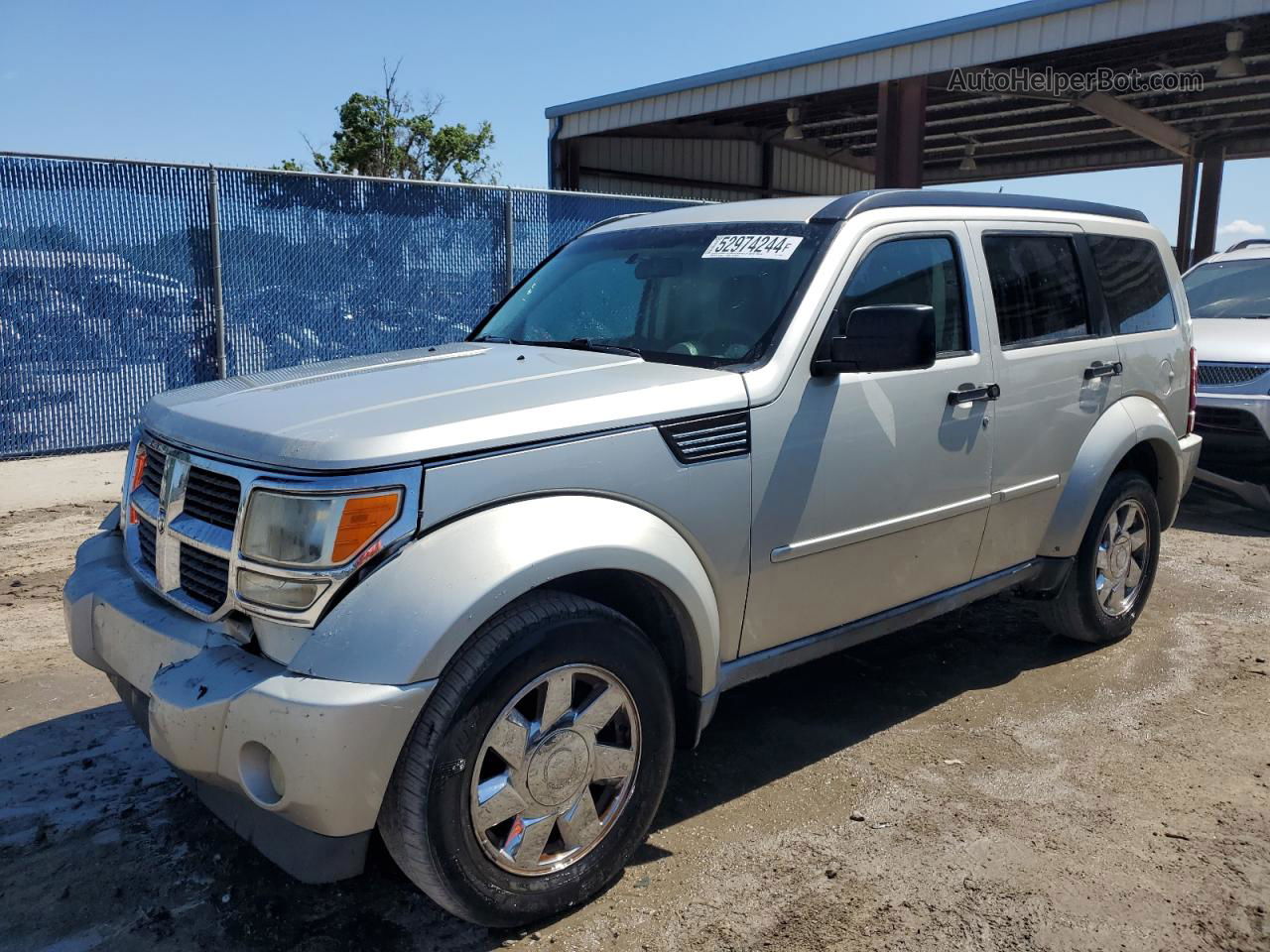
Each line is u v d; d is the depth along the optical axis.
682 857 3.29
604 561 2.88
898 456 3.80
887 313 3.34
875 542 3.79
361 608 2.57
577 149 20.64
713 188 23.64
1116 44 14.67
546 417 2.90
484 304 11.80
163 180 9.47
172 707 2.65
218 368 10.00
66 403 9.28
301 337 10.51
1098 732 4.21
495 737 2.71
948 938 2.87
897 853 3.30
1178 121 20.33
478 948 2.83
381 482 2.62
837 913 2.98
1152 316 5.29
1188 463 5.42
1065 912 2.99
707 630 3.20
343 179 10.54
